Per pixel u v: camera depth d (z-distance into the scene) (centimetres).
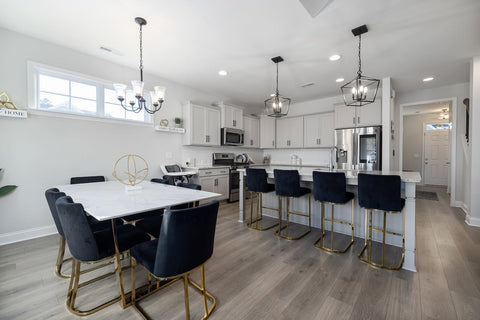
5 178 257
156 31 251
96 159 328
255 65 344
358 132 441
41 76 287
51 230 287
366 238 255
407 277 189
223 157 533
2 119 254
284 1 199
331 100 536
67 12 220
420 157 755
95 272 199
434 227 311
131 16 224
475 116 318
